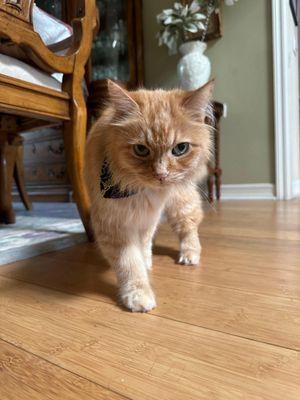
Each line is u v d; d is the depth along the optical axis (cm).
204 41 94
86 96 81
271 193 91
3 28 32
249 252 39
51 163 112
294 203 80
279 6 83
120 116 29
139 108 28
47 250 44
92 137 33
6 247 43
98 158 31
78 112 42
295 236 46
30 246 43
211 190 84
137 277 27
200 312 24
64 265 37
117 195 28
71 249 45
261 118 90
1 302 27
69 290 30
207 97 30
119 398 15
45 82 39
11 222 65
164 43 98
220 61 93
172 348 19
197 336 20
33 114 39
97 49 101
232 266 34
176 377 17
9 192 66
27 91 37
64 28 52
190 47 84
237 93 92
